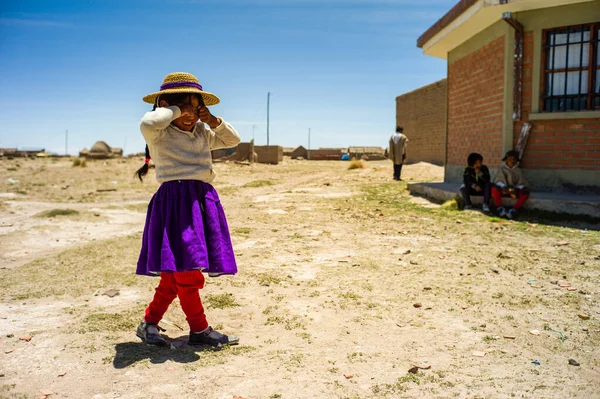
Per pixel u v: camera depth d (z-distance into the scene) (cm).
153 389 266
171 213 308
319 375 284
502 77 991
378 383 274
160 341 329
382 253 602
